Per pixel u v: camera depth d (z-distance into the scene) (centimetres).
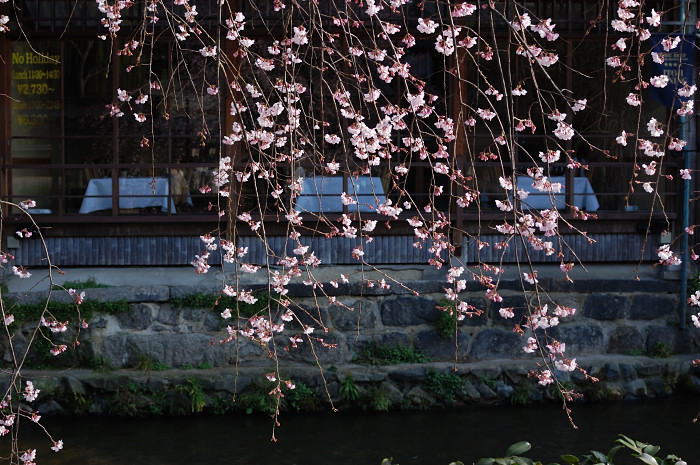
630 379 795
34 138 827
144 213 835
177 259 835
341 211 834
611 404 781
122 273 830
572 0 833
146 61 820
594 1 833
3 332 774
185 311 795
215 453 659
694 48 801
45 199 834
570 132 469
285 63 496
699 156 844
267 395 753
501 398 780
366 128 488
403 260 840
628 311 827
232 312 792
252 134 508
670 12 834
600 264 866
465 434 701
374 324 809
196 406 748
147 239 835
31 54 823
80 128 827
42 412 751
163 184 834
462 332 807
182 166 825
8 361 776
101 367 780
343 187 827
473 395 777
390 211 513
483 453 654
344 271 835
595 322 823
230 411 762
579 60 842
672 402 785
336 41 803
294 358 802
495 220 843
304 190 828
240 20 525
